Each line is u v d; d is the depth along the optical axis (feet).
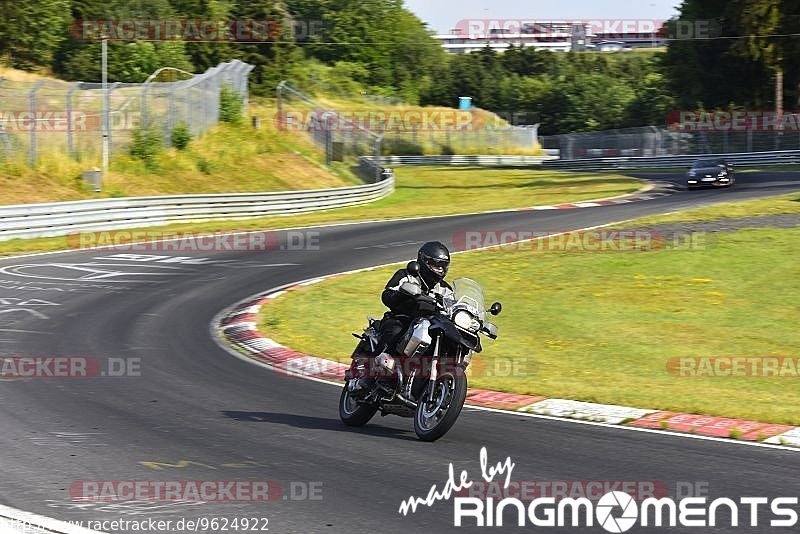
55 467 26.04
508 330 57.00
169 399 36.04
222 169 143.23
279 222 113.50
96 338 49.67
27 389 37.32
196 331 52.95
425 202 150.10
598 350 51.83
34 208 92.43
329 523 21.40
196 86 150.61
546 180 189.57
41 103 139.44
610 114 401.70
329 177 161.48
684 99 287.89
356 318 58.85
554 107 411.75
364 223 112.88
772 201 112.06
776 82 263.49
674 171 203.51
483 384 40.65
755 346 53.31
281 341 50.06
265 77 268.41
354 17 389.39
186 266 78.89
